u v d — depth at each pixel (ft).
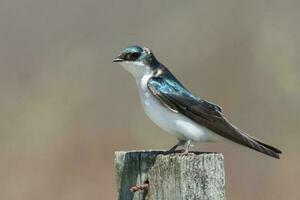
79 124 51.49
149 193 21.38
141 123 50.39
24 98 53.72
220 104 52.06
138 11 64.85
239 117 50.55
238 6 59.36
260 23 56.49
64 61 60.18
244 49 54.54
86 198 42.22
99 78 58.03
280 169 42.78
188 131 24.77
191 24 60.54
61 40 63.46
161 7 64.59
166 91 25.00
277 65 50.16
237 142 24.38
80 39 63.46
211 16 60.18
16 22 64.85
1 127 49.88
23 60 60.75
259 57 51.85
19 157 46.09
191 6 62.44
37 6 65.98
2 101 53.26
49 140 48.52
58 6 66.44
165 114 24.99
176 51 58.85
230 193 41.50
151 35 62.03
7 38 63.57
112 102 55.21
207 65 55.31
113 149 47.50
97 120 52.42
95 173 44.27
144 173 21.45
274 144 47.83
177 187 20.88
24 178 43.47
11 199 42.04
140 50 26.11
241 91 52.06
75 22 65.21
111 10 65.72
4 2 65.98
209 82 54.08
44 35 64.03
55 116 51.39
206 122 24.59
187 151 23.12
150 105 25.31
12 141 48.34
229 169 43.65
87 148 47.03
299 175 42.32
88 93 55.88
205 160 20.86
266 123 49.37
